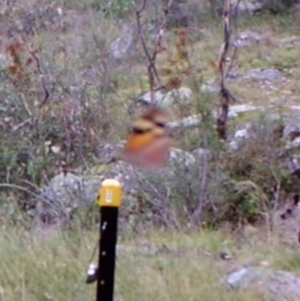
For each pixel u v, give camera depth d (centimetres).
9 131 971
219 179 849
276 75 1288
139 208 817
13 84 1020
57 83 1041
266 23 1576
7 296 556
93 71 1115
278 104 1104
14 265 591
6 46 1166
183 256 656
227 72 1131
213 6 1554
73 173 912
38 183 910
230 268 642
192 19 1493
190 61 1196
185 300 552
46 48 1186
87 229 768
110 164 924
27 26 1345
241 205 845
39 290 568
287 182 887
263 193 869
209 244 716
